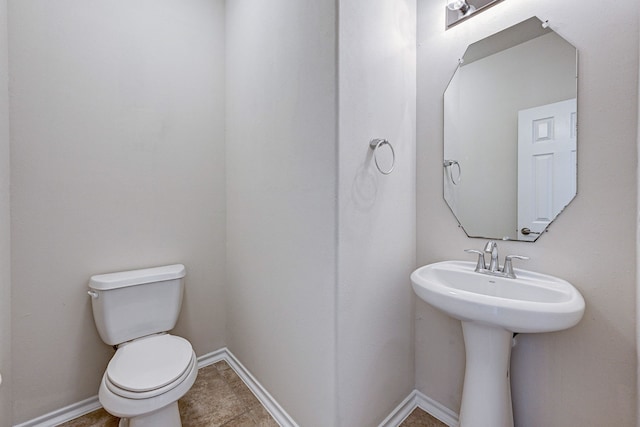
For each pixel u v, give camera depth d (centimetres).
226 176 199
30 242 137
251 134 166
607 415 103
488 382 112
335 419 116
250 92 166
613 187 99
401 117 143
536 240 116
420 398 155
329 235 116
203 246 191
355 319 121
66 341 147
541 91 114
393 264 140
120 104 159
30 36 134
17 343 135
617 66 98
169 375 117
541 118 114
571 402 110
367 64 123
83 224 150
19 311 135
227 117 195
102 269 155
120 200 160
